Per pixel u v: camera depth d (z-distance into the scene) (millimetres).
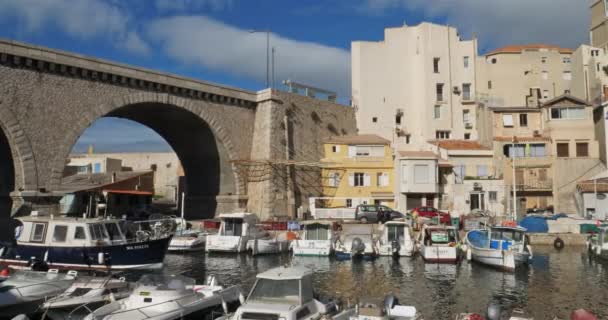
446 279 23938
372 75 62688
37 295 16062
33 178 32188
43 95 33000
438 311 18078
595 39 69188
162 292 14648
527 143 50125
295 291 13359
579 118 49969
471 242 29047
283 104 48406
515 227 27969
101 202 45844
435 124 60469
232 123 45562
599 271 25969
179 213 52719
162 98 39625
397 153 51188
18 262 23406
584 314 13758
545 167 49406
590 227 37188
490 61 68875
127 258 23688
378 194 50469
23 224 24000
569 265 27859
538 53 68000
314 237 31844
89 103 35312
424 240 31266
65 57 33781
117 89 36938
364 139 53000
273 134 46531
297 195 48719
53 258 23156
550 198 49125
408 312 14492
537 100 66875
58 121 33656
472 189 49344
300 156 49875
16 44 31406
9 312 15500
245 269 26844
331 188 51344
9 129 31250
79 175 54375
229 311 16734
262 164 45562
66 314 15344
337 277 24500
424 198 49781
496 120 52812
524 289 21688
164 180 78312
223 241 31750
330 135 55094
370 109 62188
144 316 13703
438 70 61594
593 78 63969
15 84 31688
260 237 33406
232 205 45312
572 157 48969
